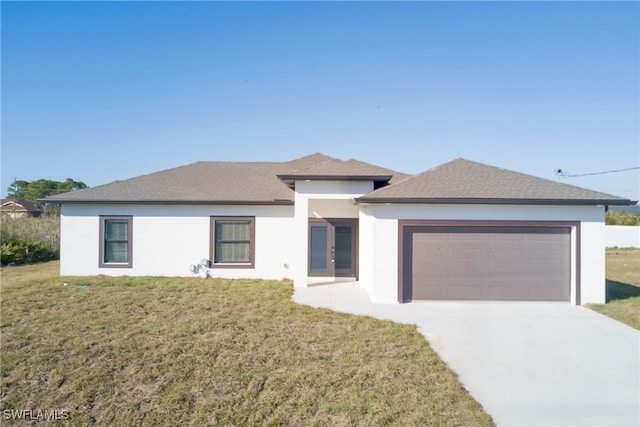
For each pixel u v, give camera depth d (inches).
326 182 520.4
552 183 474.9
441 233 440.8
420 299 439.8
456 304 426.3
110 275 578.9
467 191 445.1
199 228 585.9
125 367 246.1
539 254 438.0
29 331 309.4
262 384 225.5
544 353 278.2
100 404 204.5
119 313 366.6
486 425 181.5
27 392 215.9
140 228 581.9
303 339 298.8
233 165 768.9
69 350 271.9
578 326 345.1
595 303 426.6
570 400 209.2
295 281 515.2
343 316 367.6
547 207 434.6
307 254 543.8
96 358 258.8
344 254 590.9
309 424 185.0
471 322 354.9
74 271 577.9
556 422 187.5
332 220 590.2
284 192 621.9
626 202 418.9
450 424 181.8
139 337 298.5
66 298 424.2
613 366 255.6
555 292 436.1
